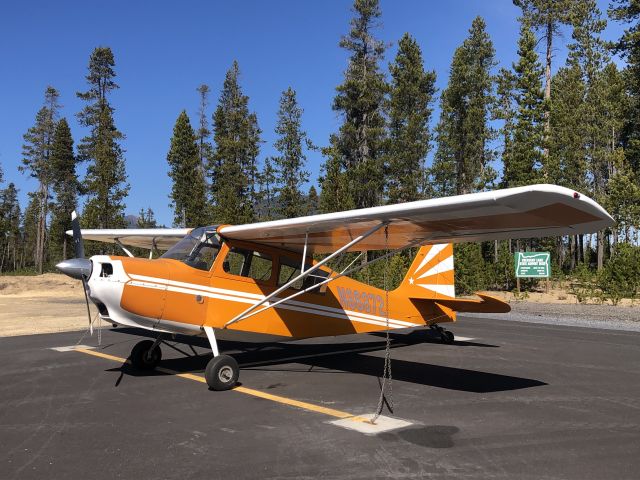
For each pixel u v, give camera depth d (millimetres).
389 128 33375
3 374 6723
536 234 5984
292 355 8398
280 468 3369
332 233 6617
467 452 3678
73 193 51188
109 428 4328
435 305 9656
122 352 8539
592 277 24141
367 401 5277
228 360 5891
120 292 5793
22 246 80500
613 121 33812
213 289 6602
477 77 35500
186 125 38844
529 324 13258
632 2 27047
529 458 3547
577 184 37906
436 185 39906
